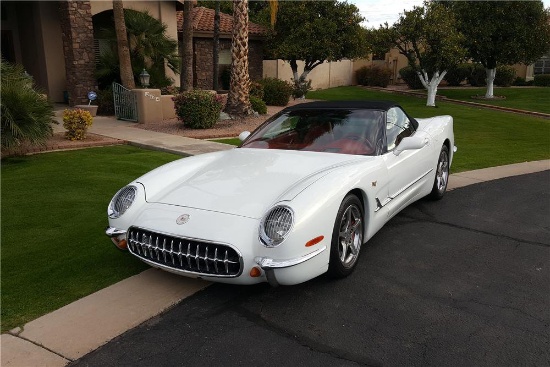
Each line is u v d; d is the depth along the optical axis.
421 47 20.72
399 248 4.57
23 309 3.43
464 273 4.03
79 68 14.84
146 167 7.77
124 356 2.93
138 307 3.46
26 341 3.06
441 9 19.28
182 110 11.74
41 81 16.72
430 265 4.19
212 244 3.26
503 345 2.98
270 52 21.86
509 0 21.08
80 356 2.92
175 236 3.37
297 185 3.62
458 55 19.27
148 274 3.98
